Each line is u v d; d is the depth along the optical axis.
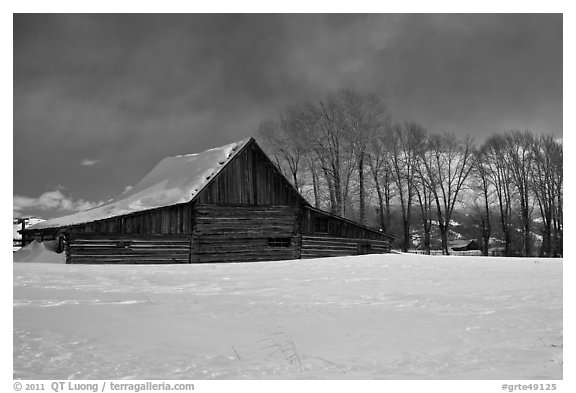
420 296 13.46
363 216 53.59
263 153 34.91
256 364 7.29
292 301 12.70
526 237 56.31
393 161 58.00
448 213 57.06
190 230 32.38
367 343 8.41
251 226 34.12
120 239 30.47
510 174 58.94
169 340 8.66
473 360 7.40
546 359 7.37
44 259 32.47
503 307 11.55
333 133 53.50
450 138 57.59
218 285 16.44
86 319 10.22
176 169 40.19
